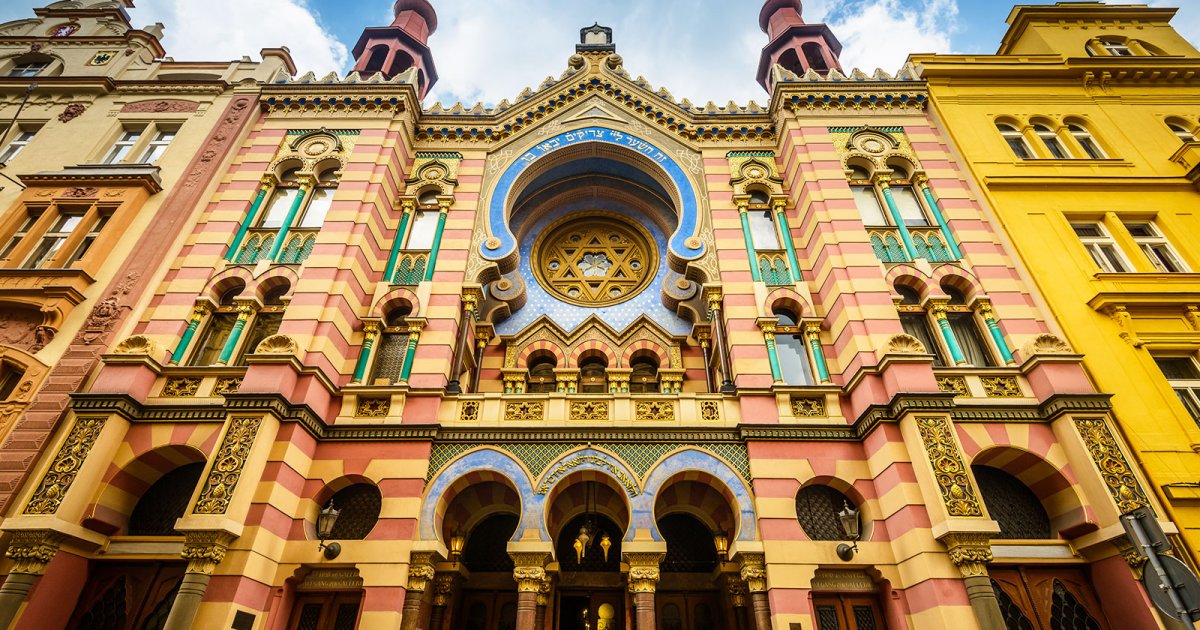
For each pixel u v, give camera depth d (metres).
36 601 9.02
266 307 12.86
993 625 8.26
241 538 9.37
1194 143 14.62
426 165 16.39
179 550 9.94
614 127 17.27
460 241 14.67
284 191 15.12
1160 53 18.22
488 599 12.31
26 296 12.13
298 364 11.12
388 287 13.66
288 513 10.22
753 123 17.20
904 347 11.03
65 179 14.23
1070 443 10.06
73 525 9.46
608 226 18.42
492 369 14.52
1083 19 19.38
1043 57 17.20
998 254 13.34
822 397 11.73
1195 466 10.03
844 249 13.12
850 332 11.95
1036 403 10.74
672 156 16.50
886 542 10.09
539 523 10.41
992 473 10.98
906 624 9.30
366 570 9.91
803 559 9.94
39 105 16.70
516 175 16.20
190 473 11.28
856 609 10.04
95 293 12.42
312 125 16.17
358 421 11.45
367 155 15.25
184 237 13.73
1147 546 6.14
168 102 16.66
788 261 14.06
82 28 18.98
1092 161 14.92
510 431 11.40
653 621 9.66
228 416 10.19
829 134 15.77
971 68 16.97
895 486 9.88
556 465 11.07
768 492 10.59
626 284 16.91
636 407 11.95
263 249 13.83
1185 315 11.97
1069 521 9.98
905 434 10.19
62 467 9.84
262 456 9.96
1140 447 10.25
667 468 11.05
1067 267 12.78
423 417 11.63
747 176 15.88
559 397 12.02
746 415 11.57
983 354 12.30
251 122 16.19
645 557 10.18
